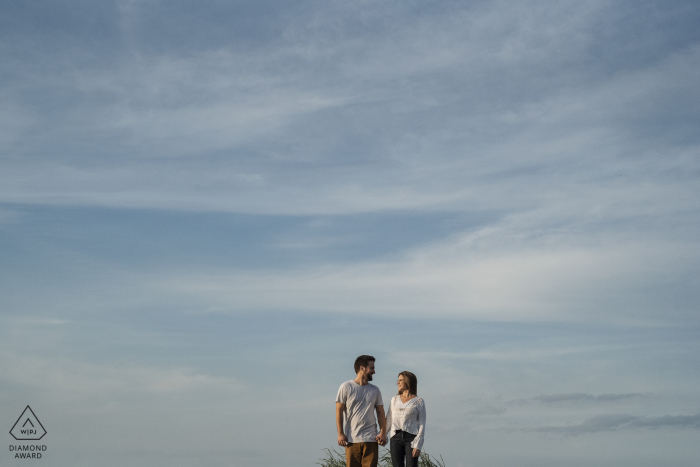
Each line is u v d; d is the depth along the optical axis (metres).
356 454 7.40
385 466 9.12
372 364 7.60
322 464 10.11
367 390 7.51
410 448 7.57
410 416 7.70
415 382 8.02
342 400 7.54
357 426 7.44
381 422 7.54
